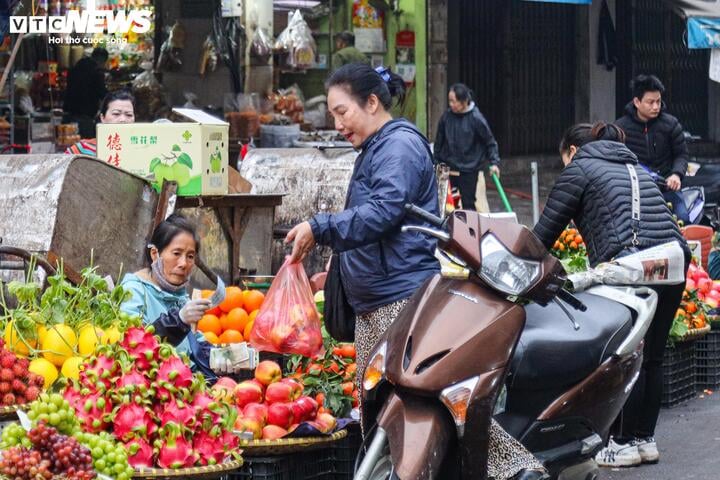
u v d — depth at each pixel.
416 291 5.49
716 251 13.03
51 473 4.77
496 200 22.52
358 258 5.92
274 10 20.17
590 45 26.30
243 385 6.47
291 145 16.95
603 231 7.45
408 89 22.03
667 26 28.03
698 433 8.92
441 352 5.07
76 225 7.68
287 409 6.38
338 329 6.23
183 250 6.94
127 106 9.73
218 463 5.46
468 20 24.59
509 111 25.30
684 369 10.02
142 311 6.73
